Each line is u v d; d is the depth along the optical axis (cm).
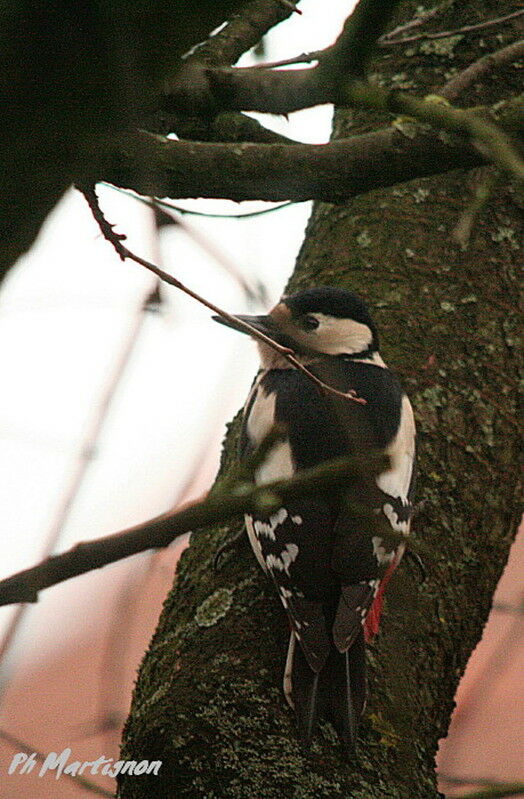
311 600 655
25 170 223
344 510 678
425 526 728
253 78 423
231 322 506
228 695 614
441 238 871
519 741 1236
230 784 577
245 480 280
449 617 706
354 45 361
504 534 766
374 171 551
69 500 367
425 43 955
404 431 741
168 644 667
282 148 556
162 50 225
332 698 614
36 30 210
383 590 688
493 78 931
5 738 584
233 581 698
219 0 224
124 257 505
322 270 893
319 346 818
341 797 577
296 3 607
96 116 222
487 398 798
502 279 859
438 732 672
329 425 742
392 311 838
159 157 553
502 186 895
